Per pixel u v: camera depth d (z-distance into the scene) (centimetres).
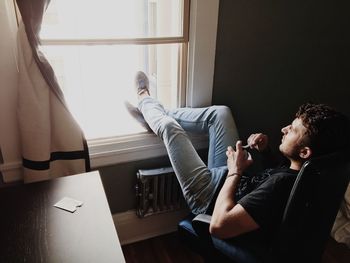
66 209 103
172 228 198
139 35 162
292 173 107
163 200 180
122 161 171
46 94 137
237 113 194
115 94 183
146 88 178
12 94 138
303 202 92
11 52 133
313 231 101
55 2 150
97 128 173
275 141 215
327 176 90
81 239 92
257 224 103
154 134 174
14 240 91
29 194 110
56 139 147
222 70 177
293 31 187
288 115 211
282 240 100
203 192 148
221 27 167
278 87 198
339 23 198
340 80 218
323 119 100
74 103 176
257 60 184
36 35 129
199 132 174
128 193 183
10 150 147
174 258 181
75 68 170
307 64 201
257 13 172
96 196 110
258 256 107
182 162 152
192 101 178
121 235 189
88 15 159
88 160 154
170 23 173
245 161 122
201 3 156
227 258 119
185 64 170
